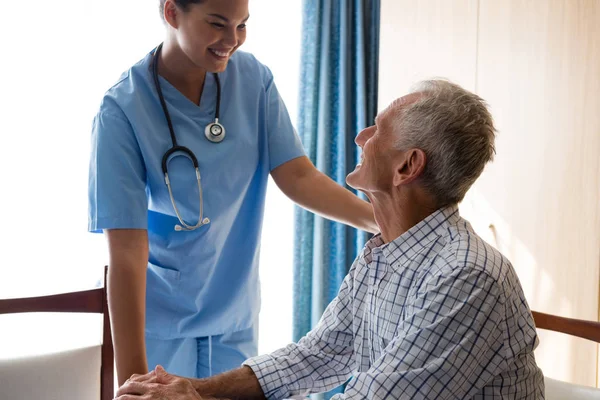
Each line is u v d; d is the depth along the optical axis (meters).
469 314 1.08
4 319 2.56
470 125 1.16
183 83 1.65
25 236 2.59
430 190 1.20
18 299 1.50
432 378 1.08
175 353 1.73
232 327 1.77
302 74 3.01
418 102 1.19
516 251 2.64
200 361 1.79
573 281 2.57
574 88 2.53
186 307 1.71
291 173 1.77
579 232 2.55
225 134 1.67
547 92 2.57
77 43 2.62
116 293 1.46
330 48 3.04
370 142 1.26
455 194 1.20
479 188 2.68
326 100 3.02
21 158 2.57
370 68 3.10
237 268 1.77
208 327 1.74
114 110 1.57
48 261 2.62
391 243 1.23
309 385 1.40
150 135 1.60
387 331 1.21
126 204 1.51
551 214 2.58
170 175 1.62
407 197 1.23
